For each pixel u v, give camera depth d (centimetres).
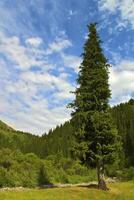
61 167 6612
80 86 3744
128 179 6009
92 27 3891
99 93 3650
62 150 13550
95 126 3459
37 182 4766
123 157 8519
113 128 3538
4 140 13538
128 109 13712
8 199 2577
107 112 3625
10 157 5453
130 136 10438
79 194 3027
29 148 15225
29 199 2647
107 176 6700
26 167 5178
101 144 3503
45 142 16025
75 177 6022
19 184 4394
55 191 3036
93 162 3531
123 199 3083
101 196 3098
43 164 5762
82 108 3619
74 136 3594
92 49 3816
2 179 4219
